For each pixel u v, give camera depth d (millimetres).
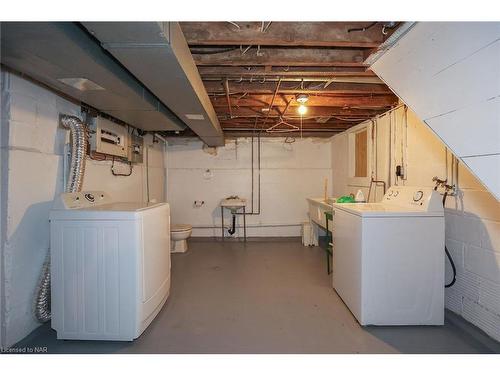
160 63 1566
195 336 2012
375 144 3637
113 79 1825
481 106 1294
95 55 1540
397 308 2129
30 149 1969
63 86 1950
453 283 2260
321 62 1997
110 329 1922
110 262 1912
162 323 2195
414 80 1708
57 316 1918
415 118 2789
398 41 1669
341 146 4840
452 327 2125
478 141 1341
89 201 2244
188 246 4715
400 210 2197
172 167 5258
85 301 1916
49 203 2154
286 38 1692
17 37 1303
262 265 3682
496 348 1852
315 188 5367
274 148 5324
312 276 3260
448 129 1516
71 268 1915
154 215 2207
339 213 2643
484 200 1998
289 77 2395
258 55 1982
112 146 2975
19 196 1876
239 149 5297
